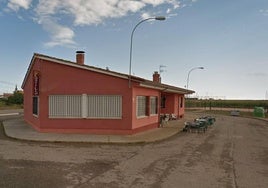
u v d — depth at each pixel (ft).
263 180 28.73
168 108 107.76
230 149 47.78
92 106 60.49
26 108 88.79
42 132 61.41
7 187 24.40
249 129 87.25
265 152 45.93
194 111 206.69
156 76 107.96
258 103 272.31
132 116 59.57
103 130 60.08
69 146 46.75
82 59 69.67
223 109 247.50
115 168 32.22
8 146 45.47
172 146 49.29
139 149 45.47
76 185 25.53
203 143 53.78
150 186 25.77
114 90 59.67
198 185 26.43
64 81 61.16
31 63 71.56
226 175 30.37
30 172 29.48
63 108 61.26
